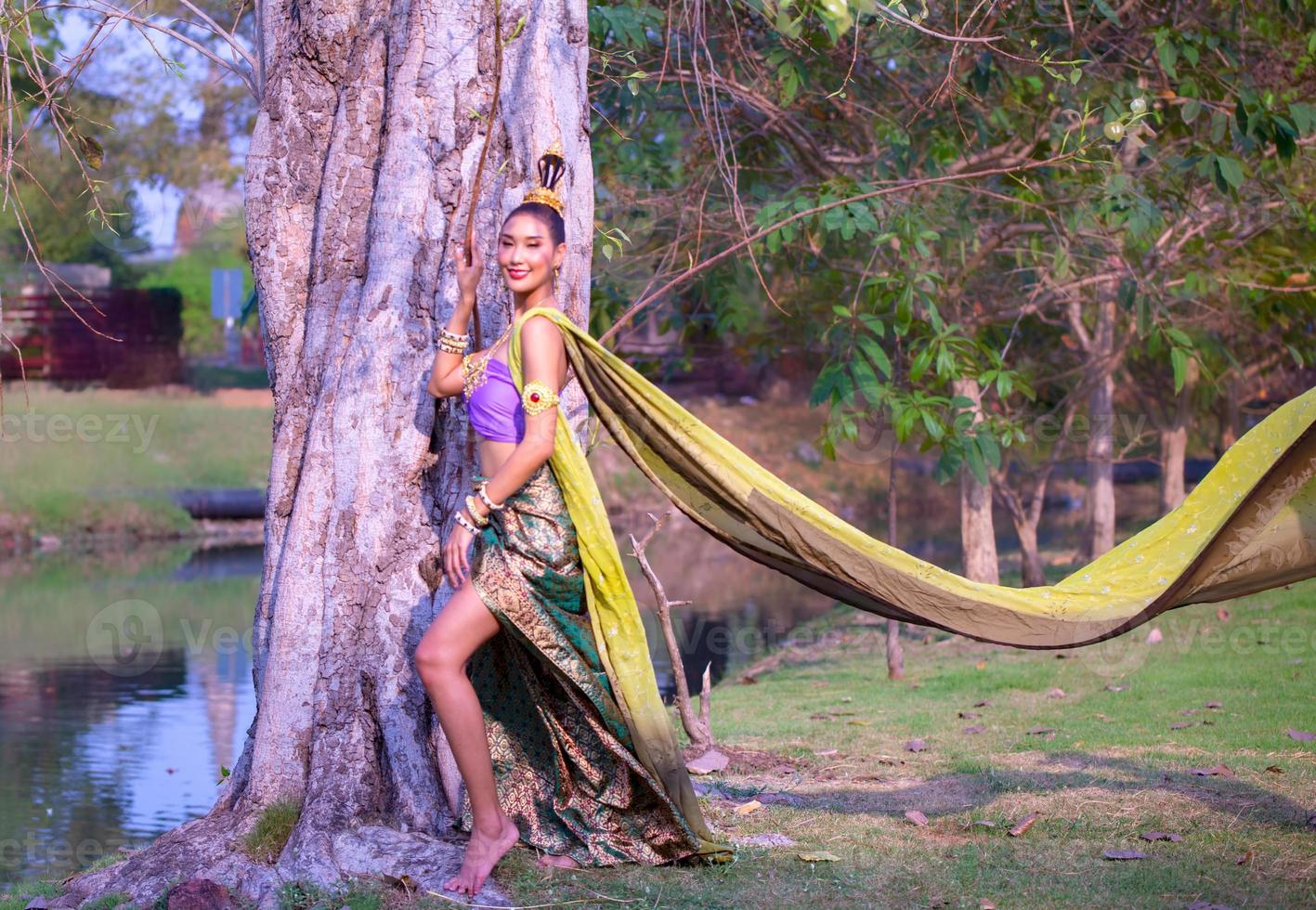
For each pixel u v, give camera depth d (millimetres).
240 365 30141
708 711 5609
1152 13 7863
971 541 10398
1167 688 6637
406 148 3924
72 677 10125
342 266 3992
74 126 4824
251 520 21156
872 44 7754
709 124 6348
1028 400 12109
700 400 27344
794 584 15250
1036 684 7129
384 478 3848
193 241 32531
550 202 3551
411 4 3971
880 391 7559
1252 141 7594
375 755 3807
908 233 7281
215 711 8852
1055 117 7699
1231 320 10922
